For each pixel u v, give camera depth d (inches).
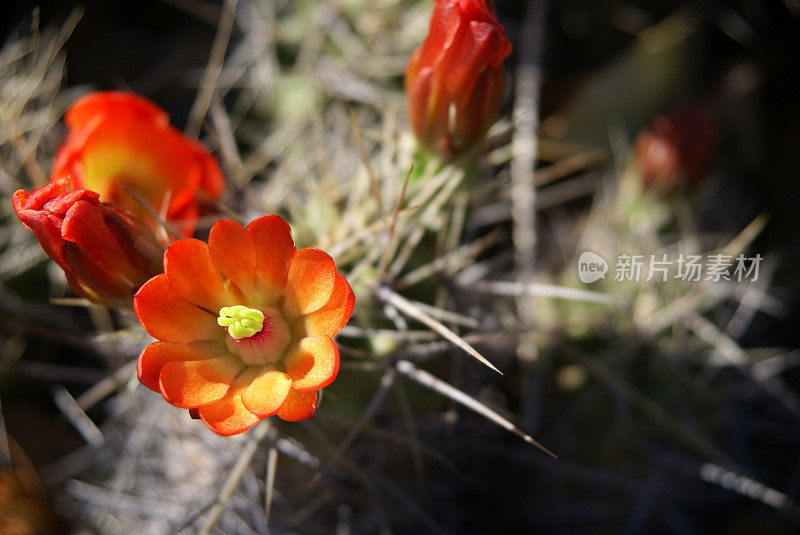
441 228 11.6
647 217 14.5
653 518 14.2
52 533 14.2
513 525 14.2
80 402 12.0
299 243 11.3
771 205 18.2
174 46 19.9
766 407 15.3
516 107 14.9
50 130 14.6
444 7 10.3
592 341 13.7
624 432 13.5
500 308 13.7
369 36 15.4
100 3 19.3
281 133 15.4
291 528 12.5
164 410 13.0
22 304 13.5
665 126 14.3
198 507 12.1
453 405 11.8
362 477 11.2
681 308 13.7
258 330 9.2
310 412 9.0
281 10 16.5
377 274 10.8
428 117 10.9
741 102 18.6
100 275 9.6
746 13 17.3
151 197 11.2
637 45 17.6
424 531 13.1
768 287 16.0
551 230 16.9
